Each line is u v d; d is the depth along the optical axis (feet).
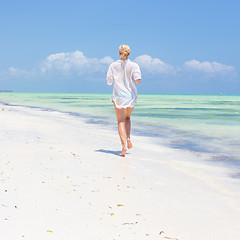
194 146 23.47
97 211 9.57
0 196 10.36
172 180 13.80
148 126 38.42
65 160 16.62
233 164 17.40
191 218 9.36
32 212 9.18
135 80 18.66
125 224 8.70
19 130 27.84
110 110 73.82
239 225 8.93
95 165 16.02
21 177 12.76
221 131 33.14
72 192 11.27
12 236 7.52
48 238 7.52
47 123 36.11
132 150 21.34
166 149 22.07
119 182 13.03
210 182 13.65
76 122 41.01
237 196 11.68
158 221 9.04
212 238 8.04
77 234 7.86
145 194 11.56
